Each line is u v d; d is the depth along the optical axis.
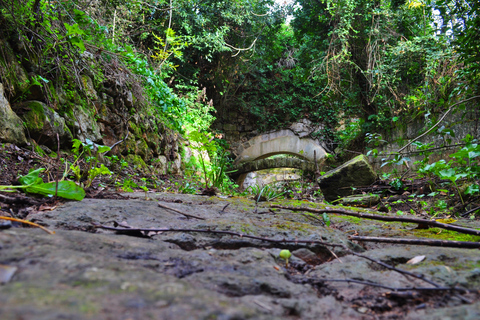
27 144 2.94
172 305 0.54
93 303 0.51
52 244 0.84
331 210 1.87
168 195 2.86
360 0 8.66
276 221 1.73
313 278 0.93
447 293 0.83
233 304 0.59
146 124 5.66
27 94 3.14
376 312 0.75
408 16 8.29
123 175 4.09
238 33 12.34
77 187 1.67
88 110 4.01
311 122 15.61
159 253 0.97
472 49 4.29
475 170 2.99
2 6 2.85
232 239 1.30
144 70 5.95
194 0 10.76
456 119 6.40
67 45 3.63
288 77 15.57
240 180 17.05
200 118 10.64
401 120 8.62
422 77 8.19
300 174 17.41
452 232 1.76
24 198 1.63
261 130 16.08
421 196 4.10
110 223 1.40
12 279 0.59
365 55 9.31
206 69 13.74
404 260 1.14
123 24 7.04
